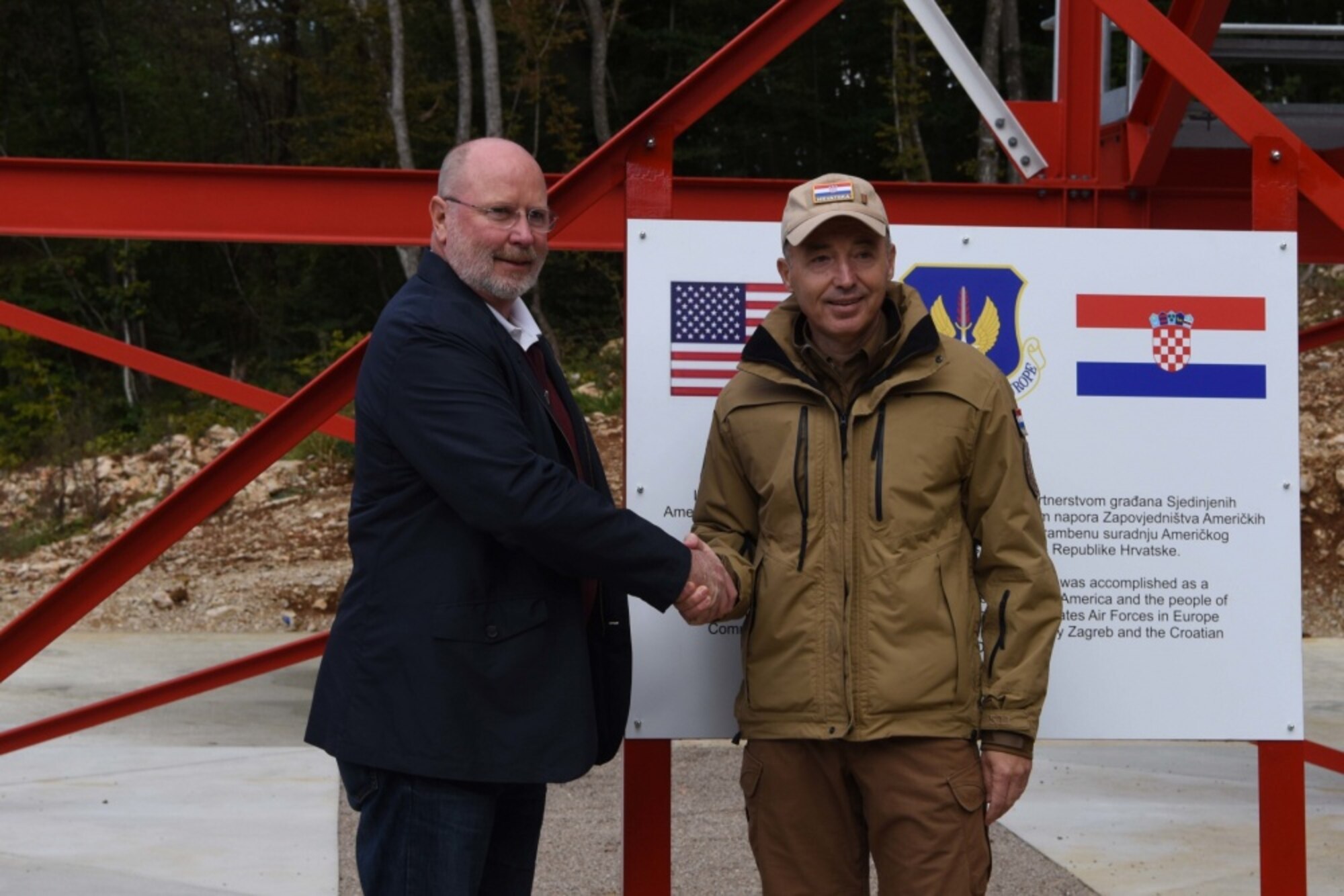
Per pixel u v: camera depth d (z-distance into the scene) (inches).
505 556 114.3
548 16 1003.3
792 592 116.7
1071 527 136.4
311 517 577.0
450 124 1012.5
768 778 120.3
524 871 127.6
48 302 1064.2
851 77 1131.3
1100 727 135.6
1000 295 137.0
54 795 240.4
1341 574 448.5
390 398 113.5
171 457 687.1
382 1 919.7
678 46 1090.1
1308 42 256.2
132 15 1294.3
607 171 143.8
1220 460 137.1
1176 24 230.4
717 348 134.5
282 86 1263.5
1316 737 288.0
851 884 121.6
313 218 215.6
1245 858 201.6
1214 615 136.6
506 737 112.0
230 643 427.2
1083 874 193.9
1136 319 137.3
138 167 212.4
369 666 113.3
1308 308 636.7
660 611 115.0
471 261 118.2
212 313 1176.2
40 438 847.1
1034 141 222.5
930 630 114.3
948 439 115.4
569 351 938.1
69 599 156.7
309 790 243.6
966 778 115.0
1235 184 267.7
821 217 113.0
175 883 190.4
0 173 211.2
